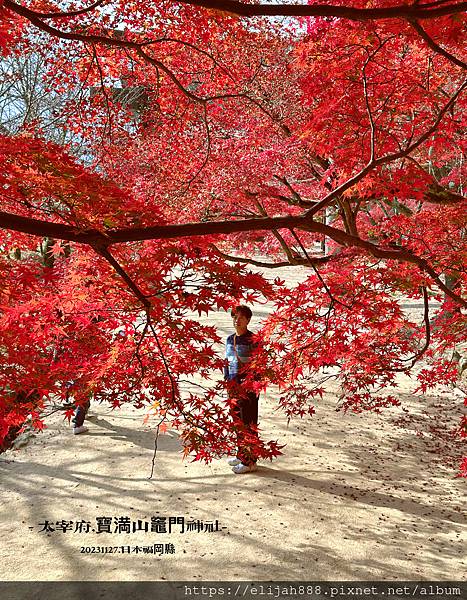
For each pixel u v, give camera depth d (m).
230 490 5.41
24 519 4.81
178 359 3.86
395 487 5.59
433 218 5.03
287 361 4.39
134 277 3.18
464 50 4.82
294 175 7.48
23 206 3.26
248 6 2.16
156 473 5.73
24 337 3.33
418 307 13.00
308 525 4.80
